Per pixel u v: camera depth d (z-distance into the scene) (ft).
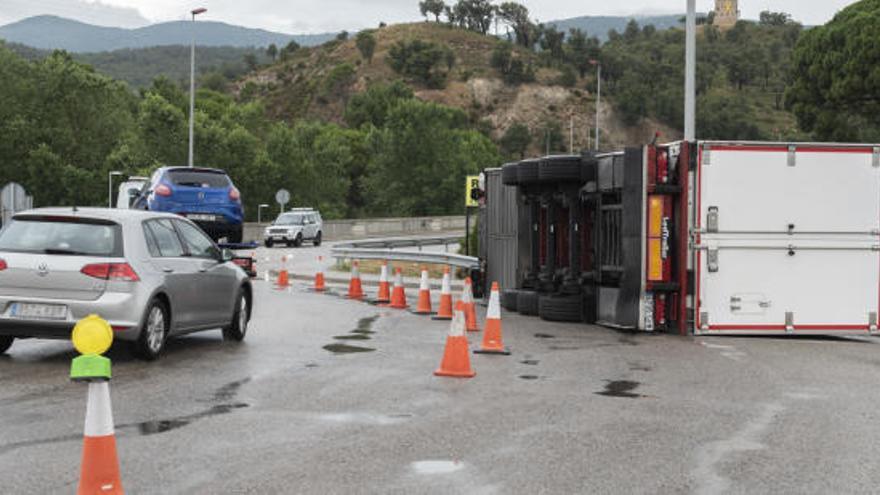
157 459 22.31
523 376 35.70
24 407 27.96
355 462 22.34
